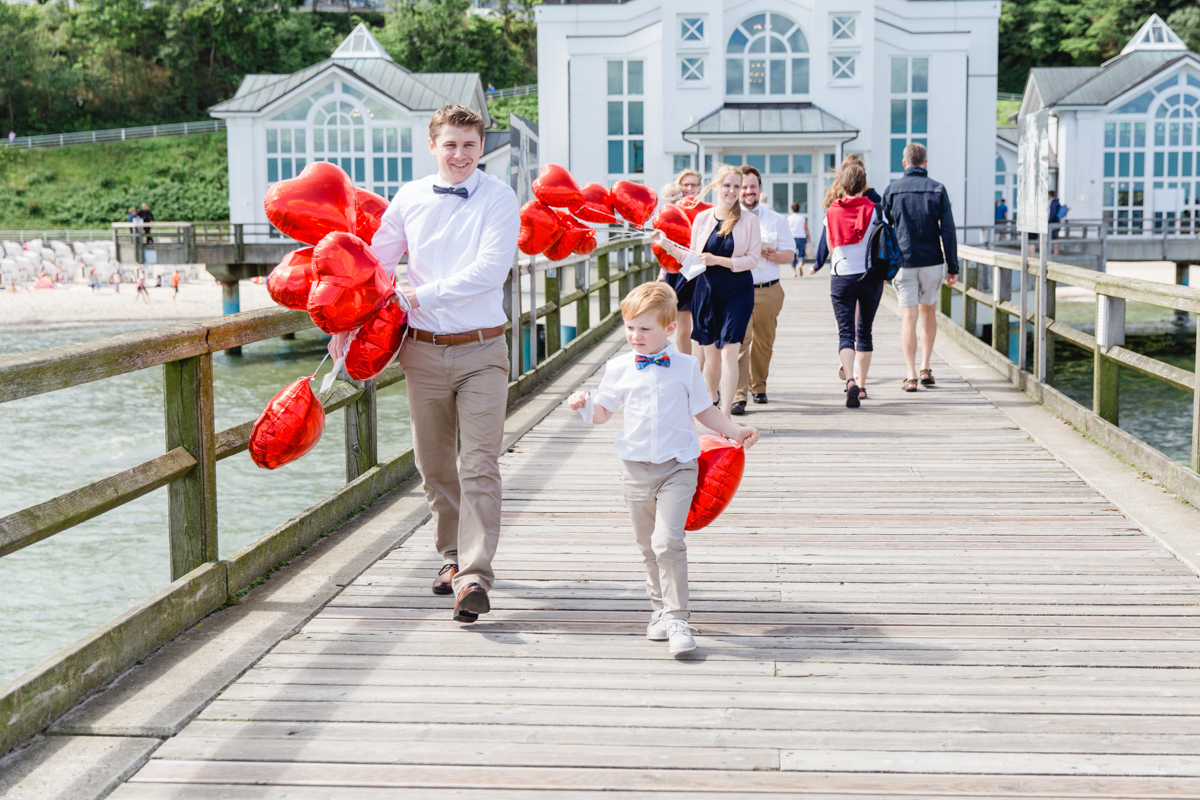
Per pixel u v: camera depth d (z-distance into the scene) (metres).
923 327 8.64
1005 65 78.69
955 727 3.00
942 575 4.28
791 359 10.53
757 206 7.09
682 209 6.92
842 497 5.48
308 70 30.20
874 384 8.97
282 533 4.41
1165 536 4.66
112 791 2.69
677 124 28.30
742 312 6.46
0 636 8.20
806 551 4.61
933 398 8.26
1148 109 28.25
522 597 4.07
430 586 4.20
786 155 28.38
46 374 3.03
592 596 4.08
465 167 3.80
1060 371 21.78
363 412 5.44
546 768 2.79
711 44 27.98
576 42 28.45
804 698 3.19
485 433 3.83
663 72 28.06
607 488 5.70
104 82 80.31
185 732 2.98
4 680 7.39
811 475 5.94
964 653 3.51
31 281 41.94
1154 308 31.80
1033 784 2.70
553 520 5.11
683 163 28.58
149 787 2.71
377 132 30.16
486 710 3.12
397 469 5.75
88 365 3.21
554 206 6.45
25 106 78.31
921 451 6.48
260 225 30.25
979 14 28.86
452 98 33.78
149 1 85.12
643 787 2.70
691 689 3.26
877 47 28.31
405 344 3.88
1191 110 28.17
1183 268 29.02
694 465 3.71
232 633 3.67
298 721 3.05
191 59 82.75
